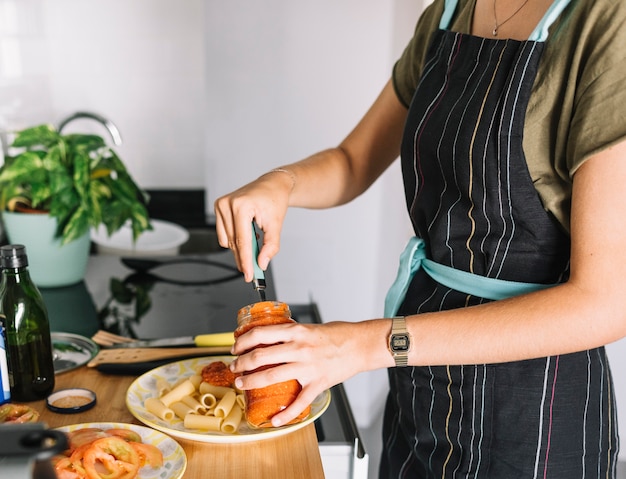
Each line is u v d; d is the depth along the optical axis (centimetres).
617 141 78
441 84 105
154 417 97
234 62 248
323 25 247
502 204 96
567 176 90
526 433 100
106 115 237
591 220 82
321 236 267
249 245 101
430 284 109
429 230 107
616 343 200
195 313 149
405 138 110
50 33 227
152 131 241
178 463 85
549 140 91
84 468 82
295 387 84
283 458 89
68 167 160
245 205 101
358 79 253
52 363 105
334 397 116
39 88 220
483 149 95
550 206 93
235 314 149
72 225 153
